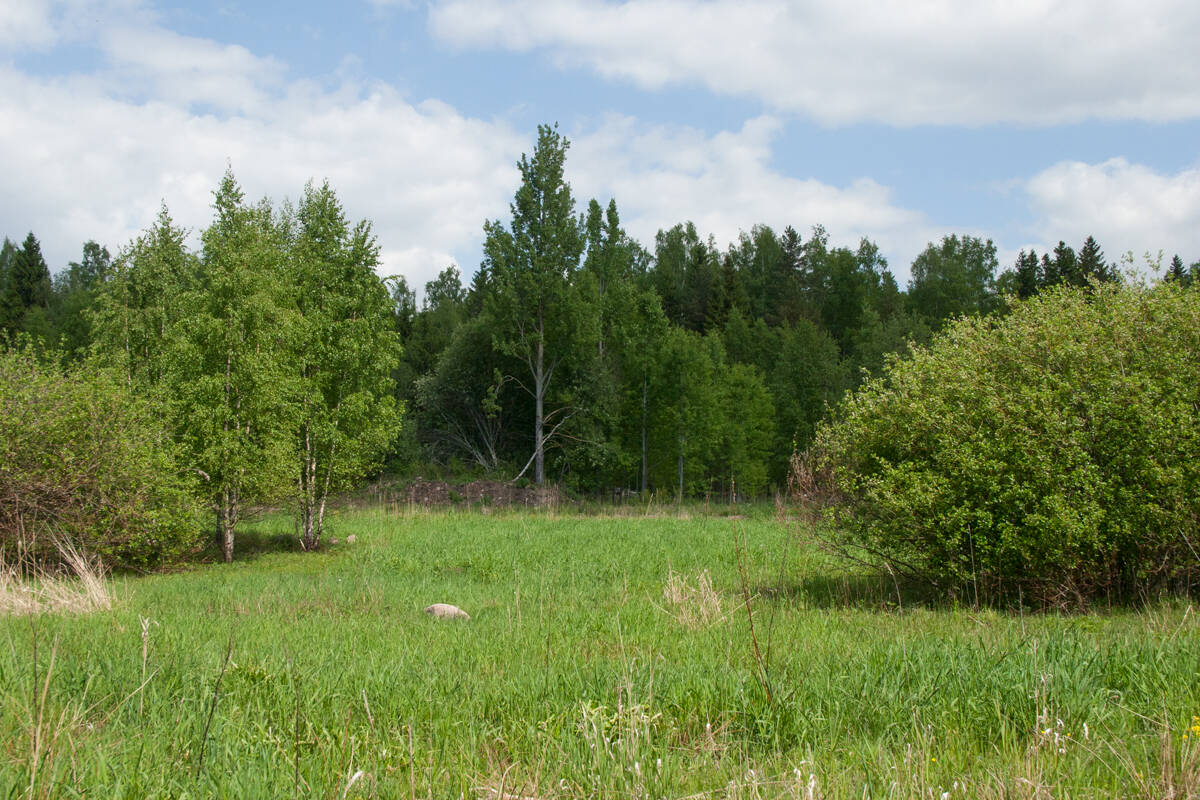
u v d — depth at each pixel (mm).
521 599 12062
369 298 21438
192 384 18297
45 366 17141
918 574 12305
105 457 15492
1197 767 4098
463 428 50156
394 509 31797
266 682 5801
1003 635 7711
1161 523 9969
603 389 43844
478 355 47875
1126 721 5102
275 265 20688
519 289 43250
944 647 6766
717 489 49625
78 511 14969
